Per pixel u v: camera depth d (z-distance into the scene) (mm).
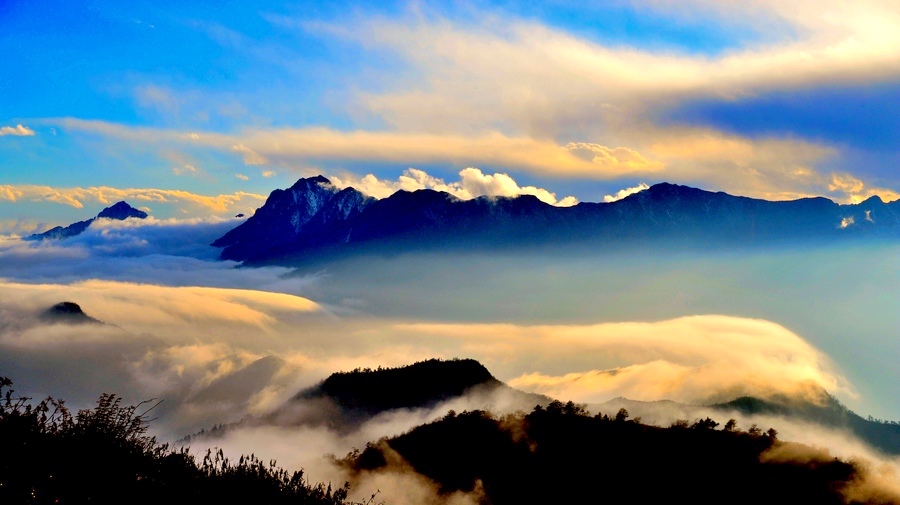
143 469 24078
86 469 22500
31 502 20609
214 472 26625
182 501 23969
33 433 22781
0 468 21234
